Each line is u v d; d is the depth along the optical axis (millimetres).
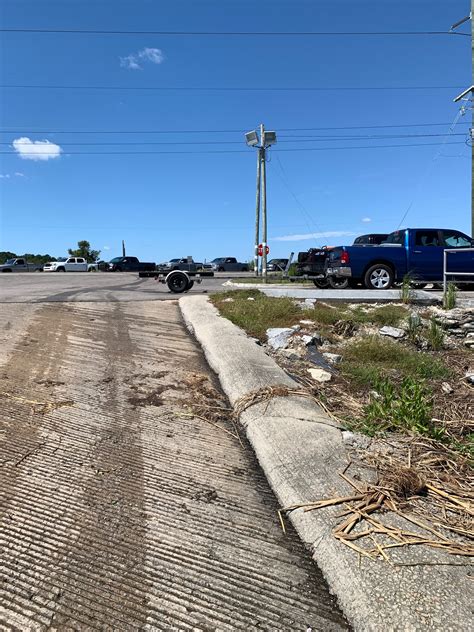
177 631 1963
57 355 5953
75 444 3607
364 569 2182
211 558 2404
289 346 6559
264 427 3762
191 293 13148
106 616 2033
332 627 1997
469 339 7277
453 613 1906
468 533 2451
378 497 2775
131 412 4270
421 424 3828
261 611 2076
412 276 12680
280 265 28641
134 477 3166
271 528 2670
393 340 7074
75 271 42656
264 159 19438
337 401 4566
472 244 12859
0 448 3484
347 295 9812
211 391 4852
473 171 19453
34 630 1953
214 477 3213
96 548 2447
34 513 2723
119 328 7566
